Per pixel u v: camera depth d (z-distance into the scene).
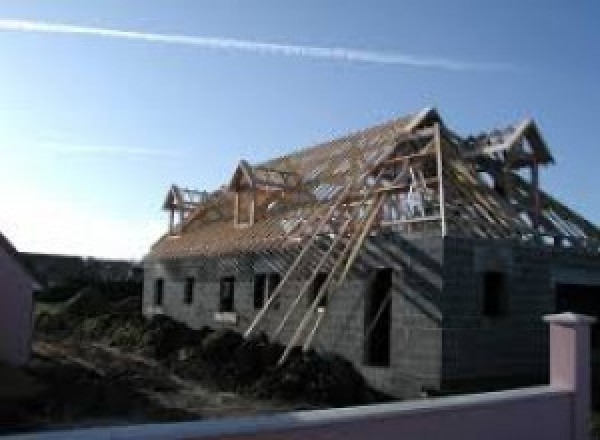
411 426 7.76
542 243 20.39
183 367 22.94
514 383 18.84
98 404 17.45
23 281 22.66
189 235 33.62
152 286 35.22
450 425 8.22
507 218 19.91
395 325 19.06
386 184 21.84
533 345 19.53
